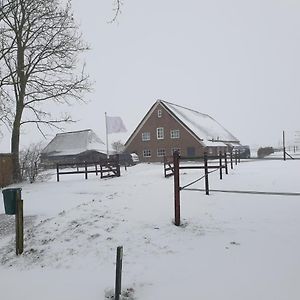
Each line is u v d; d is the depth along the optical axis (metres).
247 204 8.68
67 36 21.58
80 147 60.44
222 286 4.62
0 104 20.53
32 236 7.49
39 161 27.61
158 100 52.69
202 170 21.88
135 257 5.84
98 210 8.80
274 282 4.61
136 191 11.51
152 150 52.81
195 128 51.84
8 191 6.68
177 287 4.72
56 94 22.14
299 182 12.04
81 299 4.68
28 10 19.25
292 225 6.86
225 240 6.26
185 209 8.44
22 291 5.10
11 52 19.06
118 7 7.17
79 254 6.22
